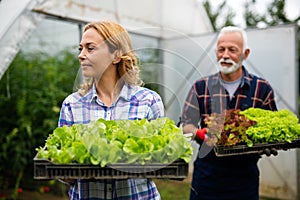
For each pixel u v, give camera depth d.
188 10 6.41
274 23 12.00
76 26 4.95
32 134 5.09
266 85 3.13
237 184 2.94
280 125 2.62
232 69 2.98
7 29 3.52
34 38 5.27
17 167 5.00
